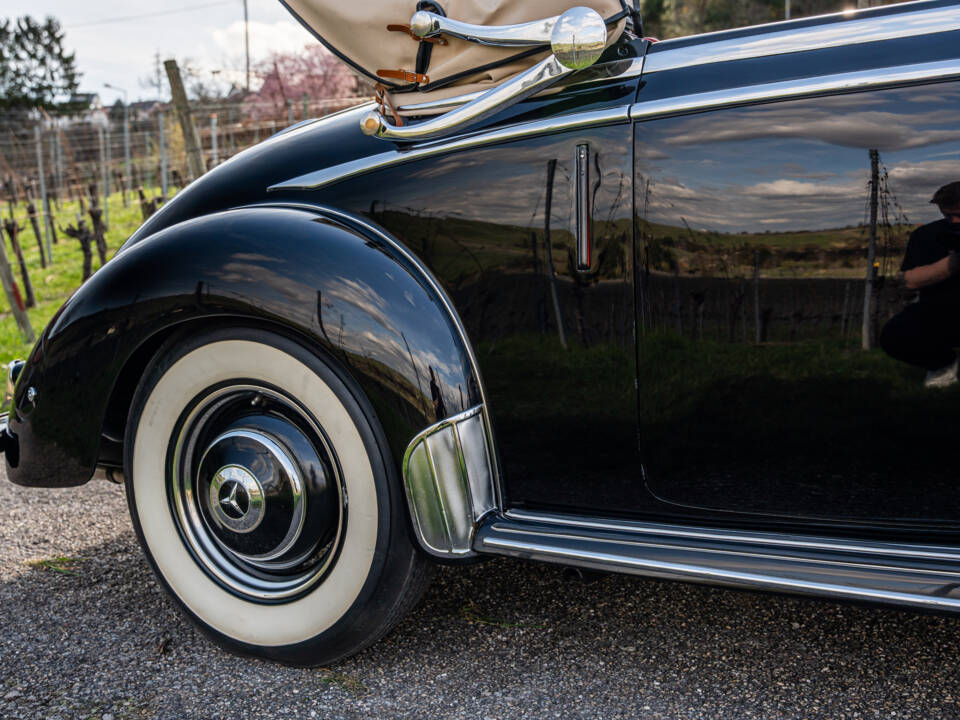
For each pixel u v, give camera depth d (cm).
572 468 153
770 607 184
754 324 136
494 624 181
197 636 182
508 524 152
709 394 141
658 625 178
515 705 151
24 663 171
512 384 152
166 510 174
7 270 725
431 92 163
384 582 155
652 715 146
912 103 126
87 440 175
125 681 164
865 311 130
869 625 174
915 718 142
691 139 138
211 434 172
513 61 153
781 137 133
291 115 1628
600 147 143
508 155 150
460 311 154
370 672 164
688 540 142
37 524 253
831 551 135
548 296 148
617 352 145
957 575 125
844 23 137
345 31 161
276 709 153
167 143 1897
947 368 127
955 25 129
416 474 148
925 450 131
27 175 2025
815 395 135
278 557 163
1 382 401
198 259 159
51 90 5434
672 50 146
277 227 158
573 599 191
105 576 214
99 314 168
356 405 152
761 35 142
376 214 159
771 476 141
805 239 132
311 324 149
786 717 144
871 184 128
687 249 138
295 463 159
